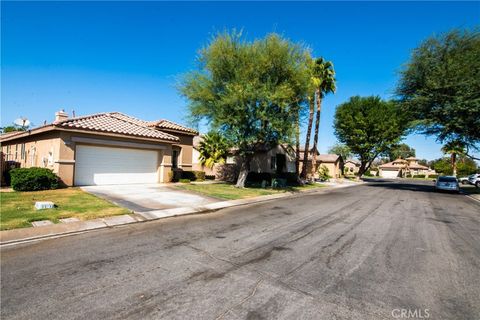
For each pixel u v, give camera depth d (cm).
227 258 547
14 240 614
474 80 2009
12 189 1303
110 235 691
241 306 365
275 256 567
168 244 628
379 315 356
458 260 585
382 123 4094
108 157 1611
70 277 441
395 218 1069
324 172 3528
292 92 1714
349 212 1173
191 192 1502
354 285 442
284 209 1192
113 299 375
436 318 355
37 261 505
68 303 362
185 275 458
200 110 1730
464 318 357
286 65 1755
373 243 692
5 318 327
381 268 521
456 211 1343
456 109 2098
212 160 2347
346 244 673
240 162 2708
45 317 330
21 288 401
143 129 1825
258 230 786
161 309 353
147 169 1812
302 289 421
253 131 1778
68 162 1418
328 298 396
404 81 2422
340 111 4500
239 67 1719
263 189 1952
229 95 1636
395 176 7756
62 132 1398
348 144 4559
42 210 870
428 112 2344
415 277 484
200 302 372
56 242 621
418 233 824
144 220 864
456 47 2203
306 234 759
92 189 1402
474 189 2984
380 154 4600
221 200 1317
